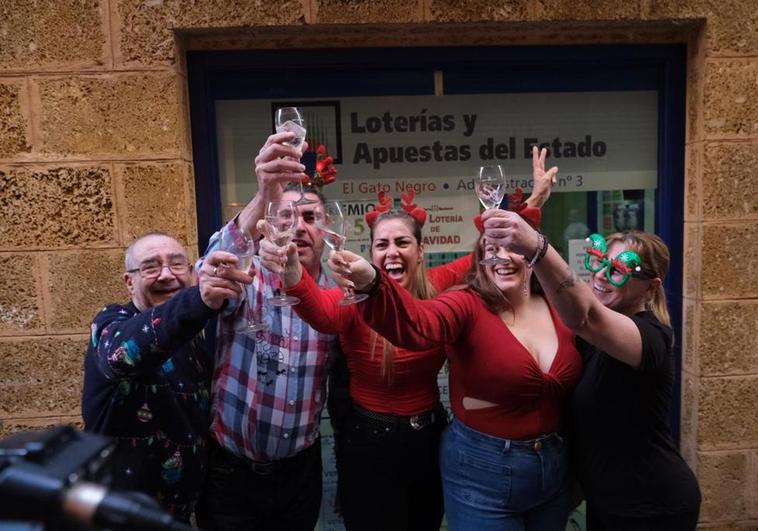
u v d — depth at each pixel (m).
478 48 2.63
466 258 2.45
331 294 1.83
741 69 2.54
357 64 2.61
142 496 0.71
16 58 2.30
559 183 2.80
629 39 2.66
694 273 2.67
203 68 2.55
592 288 1.83
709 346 2.63
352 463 1.96
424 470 1.98
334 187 2.72
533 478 1.78
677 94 2.72
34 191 2.35
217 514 1.98
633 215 2.84
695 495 1.77
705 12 2.50
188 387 1.76
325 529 2.80
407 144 2.71
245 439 1.92
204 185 2.59
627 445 1.73
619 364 1.70
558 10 2.46
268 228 1.52
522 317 1.88
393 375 1.90
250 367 1.91
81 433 0.78
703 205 2.60
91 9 2.30
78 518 0.65
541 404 1.79
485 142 2.74
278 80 2.63
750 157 2.58
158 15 2.33
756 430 2.66
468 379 1.81
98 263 2.40
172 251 1.73
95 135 2.35
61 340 2.40
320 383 2.01
